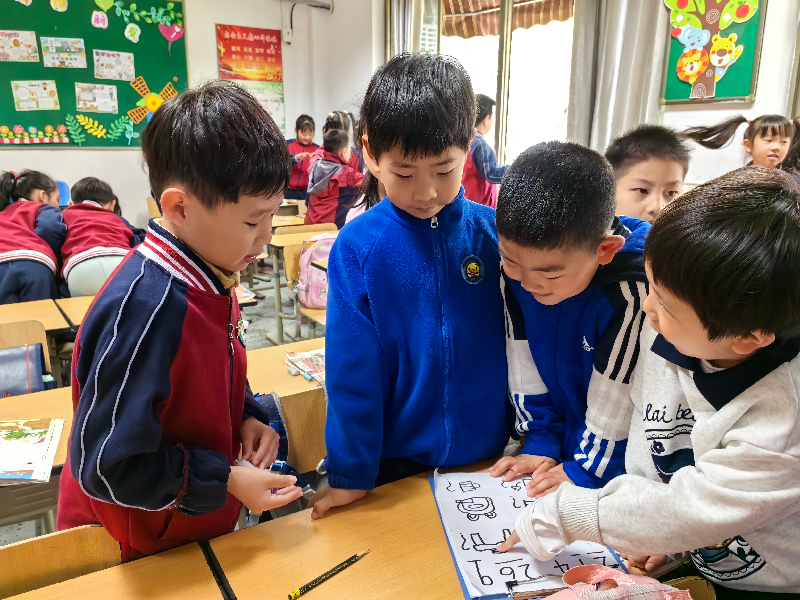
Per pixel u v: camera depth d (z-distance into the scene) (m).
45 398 1.40
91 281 2.32
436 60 0.75
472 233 0.87
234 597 0.67
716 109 2.90
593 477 0.85
